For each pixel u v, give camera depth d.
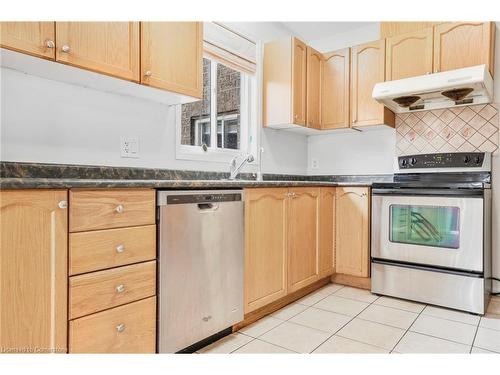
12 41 1.37
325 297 2.76
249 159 2.76
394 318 2.31
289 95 3.08
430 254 2.57
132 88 1.95
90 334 1.33
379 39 3.30
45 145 1.77
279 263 2.40
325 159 3.80
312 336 2.03
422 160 3.11
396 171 3.27
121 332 1.43
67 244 1.26
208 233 1.84
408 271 2.66
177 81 2.03
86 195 1.32
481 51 2.62
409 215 2.68
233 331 2.09
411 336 2.03
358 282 3.03
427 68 2.83
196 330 1.78
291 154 3.66
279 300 2.50
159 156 2.34
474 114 2.96
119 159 2.10
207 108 2.94
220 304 1.92
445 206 2.50
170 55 1.98
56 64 1.56
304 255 2.69
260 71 3.23
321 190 2.91
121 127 2.11
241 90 3.24
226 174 2.90
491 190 2.79
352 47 3.28
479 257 2.38
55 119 1.80
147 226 1.54
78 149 1.90
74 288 1.28
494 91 2.86
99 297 1.36
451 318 2.32
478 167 2.84
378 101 2.97
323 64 3.46
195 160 2.62
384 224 2.78
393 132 3.38
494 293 2.85
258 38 3.20
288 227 2.49
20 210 1.14
